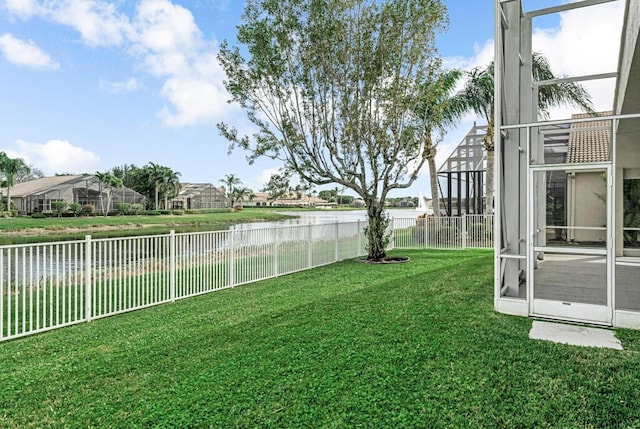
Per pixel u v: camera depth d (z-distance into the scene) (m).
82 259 6.27
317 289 8.29
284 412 3.28
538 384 3.69
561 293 6.91
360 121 11.68
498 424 3.06
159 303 7.25
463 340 4.88
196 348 4.82
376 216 12.62
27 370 4.27
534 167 6.02
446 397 3.47
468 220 15.89
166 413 3.30
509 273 6.79
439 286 8.20
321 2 10.95
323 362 4.28
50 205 49.31
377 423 3.09
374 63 11.27
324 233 12.07
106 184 55.25
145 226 41.50
